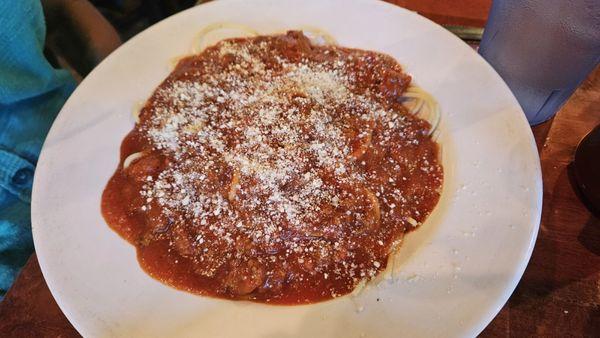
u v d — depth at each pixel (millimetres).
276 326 240
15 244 334
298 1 353
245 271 257
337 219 270
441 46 321
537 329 240
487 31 299
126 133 311
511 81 303
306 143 291
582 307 245
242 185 281
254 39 347
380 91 319
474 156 278
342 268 261
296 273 261
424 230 266
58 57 406
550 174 285
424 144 300
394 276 246
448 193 270
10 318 255
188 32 348
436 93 309
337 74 327
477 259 242
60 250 259
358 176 284
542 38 260
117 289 251
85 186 286
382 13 341
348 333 234
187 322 241
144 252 267
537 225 244
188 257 267
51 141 292
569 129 302
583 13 236
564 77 272
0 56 334
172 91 325
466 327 224
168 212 278
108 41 410
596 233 265
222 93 319
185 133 302
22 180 342
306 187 279
